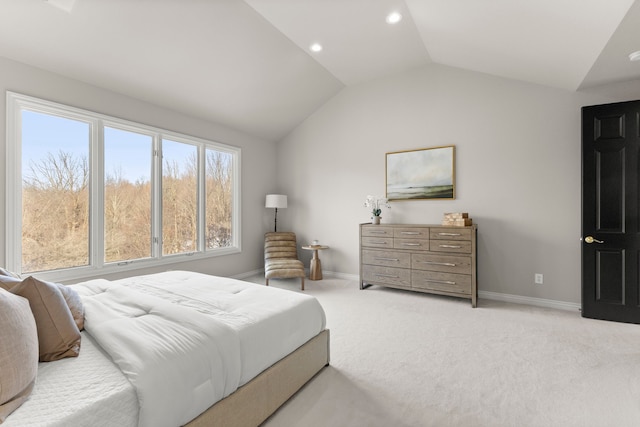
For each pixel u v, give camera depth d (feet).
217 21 9.95
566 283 11.18
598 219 9.95
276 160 18.52
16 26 7.98
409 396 5.96
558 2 6.84
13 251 8.72
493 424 5.18
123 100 11.19
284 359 5.74
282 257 16.28
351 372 6.85
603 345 8.12
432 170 13.71
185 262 13.48
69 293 5.00
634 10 6.15
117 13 8.60
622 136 9.59
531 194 11.74
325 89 15.69
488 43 9.97
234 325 5.08
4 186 8.55
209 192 14.88
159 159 12.47
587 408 5.57
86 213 10.41
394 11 10.11
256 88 13.71
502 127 12.26
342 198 16.31
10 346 3.12
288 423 5.22
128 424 3.48
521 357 7.51
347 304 11.80
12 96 8.63
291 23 10.75
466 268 11.52
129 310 5.38
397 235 13.04
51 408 3.13
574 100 11.01
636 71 9.41
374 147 15.29
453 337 8.71
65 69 9.50
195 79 11.92
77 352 4.16
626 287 9.63
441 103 13.55
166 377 3.76
